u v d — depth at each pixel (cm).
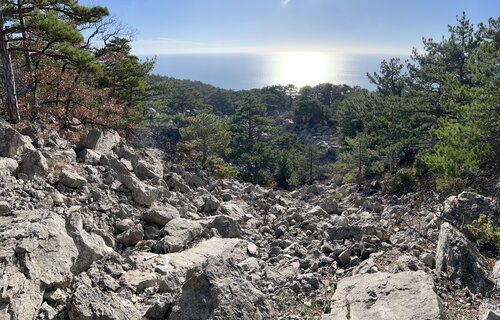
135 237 979
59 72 2005
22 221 714
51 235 663
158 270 823
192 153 3375
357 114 4178
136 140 2433
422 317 607
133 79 2959
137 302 690
